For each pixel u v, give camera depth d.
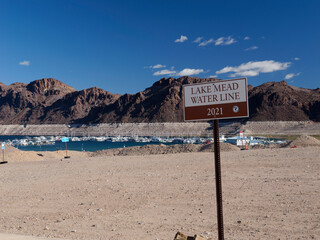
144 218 11.63
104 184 19.84
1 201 16.22
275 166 23.75
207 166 26.06
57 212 13.32
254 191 15.28
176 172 23.89
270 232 9.27
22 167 34.22
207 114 6.12
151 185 18.64
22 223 11.69
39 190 18.97
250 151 38.56
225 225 10.28
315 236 8.71
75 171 27.72
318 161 24.80
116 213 12.66
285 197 13.65
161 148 55.75
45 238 7.98
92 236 9.55
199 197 14.68
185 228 10.06
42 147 196.25
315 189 14.88
